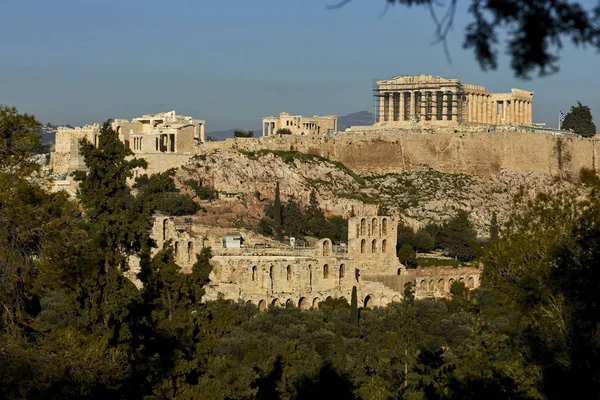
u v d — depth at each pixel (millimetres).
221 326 160875
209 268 158875
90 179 141000
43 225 111250
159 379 140750
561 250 126688
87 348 113000
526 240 133625
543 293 125688
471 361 128500
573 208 136500
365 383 168250
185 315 153500
